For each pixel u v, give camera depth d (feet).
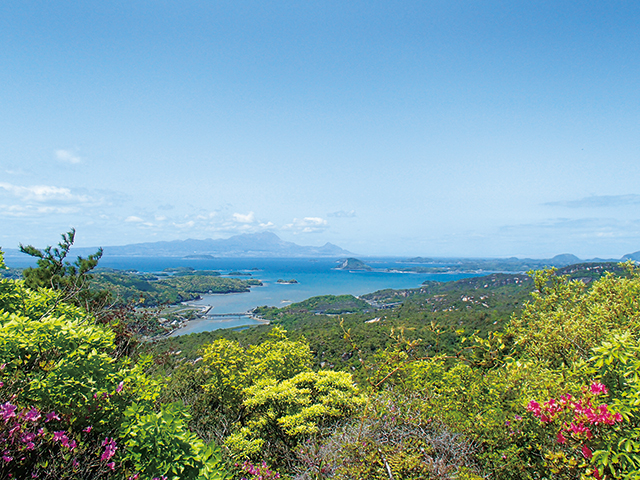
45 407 12.71
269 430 24.27
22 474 10.78
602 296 27.04
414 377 20.71
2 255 20.08
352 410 22.12
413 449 14.56
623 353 13.16
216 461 13.32
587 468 11.92
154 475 11.69
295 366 31.89
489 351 24.08
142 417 12.51
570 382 16.74
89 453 12.06
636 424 12.60
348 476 14.17
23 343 13.69
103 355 15.29
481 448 15.60
